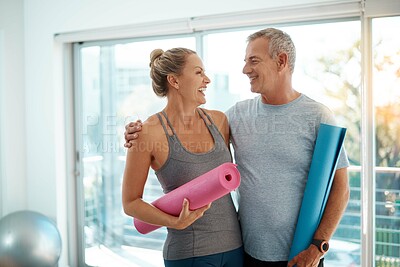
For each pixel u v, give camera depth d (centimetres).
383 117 278
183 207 151
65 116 394
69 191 398
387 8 259
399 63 271
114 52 375
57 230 351
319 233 172
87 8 362
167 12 328
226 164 148
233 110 190
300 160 174
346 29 286
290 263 171
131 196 167
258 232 176
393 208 280
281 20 295
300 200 175
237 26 314
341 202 175
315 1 276
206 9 312
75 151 399
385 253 284
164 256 173
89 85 389
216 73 329
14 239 325
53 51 382
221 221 168
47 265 334
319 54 294
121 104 376
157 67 170
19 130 395
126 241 383
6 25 381
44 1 381
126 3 345
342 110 291
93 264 397
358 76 285
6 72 382
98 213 394
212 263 166
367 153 277
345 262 298
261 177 176
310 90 299
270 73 174
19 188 396
